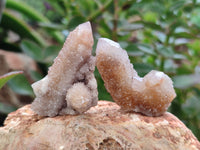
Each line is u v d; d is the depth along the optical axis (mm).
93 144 156
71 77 165
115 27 275
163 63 284
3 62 313
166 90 167
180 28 291
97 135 158
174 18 274
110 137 158
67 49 162
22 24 360
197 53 322
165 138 160
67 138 157
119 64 167
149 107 172
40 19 390
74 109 169
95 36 288
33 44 286
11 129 168
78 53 161
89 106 169
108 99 262
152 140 159
